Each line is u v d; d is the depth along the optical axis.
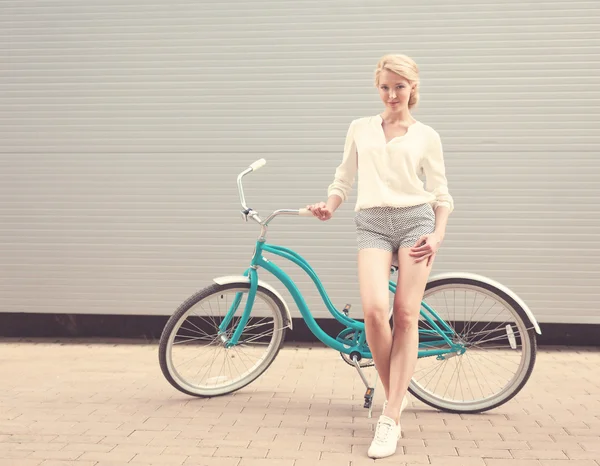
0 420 4.02
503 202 5.71
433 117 5.73
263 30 5.81
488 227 5.73
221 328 4.55
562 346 5.90
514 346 4.26
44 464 3.35
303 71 5.80
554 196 5.68
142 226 5.96
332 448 3.58
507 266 5.73
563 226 5.68
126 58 5.91
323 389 4.72
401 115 3.90
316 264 5.86
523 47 5.64
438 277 4.26
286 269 5.89
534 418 4.12
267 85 5.82
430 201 3.87
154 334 6.07
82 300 6.03
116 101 5.92
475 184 5.72
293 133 5.82
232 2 5.82
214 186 5.89
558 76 5.63
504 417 4.15
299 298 4.38
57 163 5.98
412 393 4.28
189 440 3.69
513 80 5.66
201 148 5.89
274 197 5.86
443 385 4.60
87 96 5.94
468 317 5.53
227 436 3.76
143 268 5.97
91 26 5.91
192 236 5.93
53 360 5.47
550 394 4.62
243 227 5.89
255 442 3.66
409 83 3.83
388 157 3.82
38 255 6.03
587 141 5.64
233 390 4.57
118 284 5.99
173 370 4.41
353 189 5.80
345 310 4.34
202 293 4.38
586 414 4.19
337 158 5.79
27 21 5.95
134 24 5.89
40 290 6.04
